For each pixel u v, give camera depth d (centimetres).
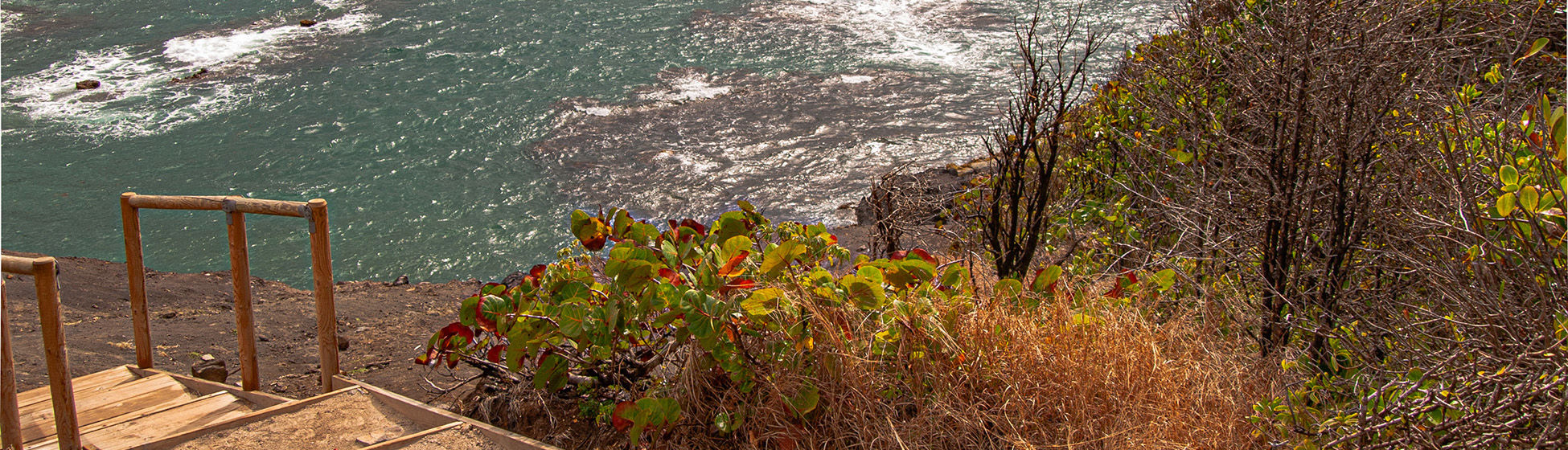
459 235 1644
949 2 3322
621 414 338
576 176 1898
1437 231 357
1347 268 414
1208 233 445
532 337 382
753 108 2314
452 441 384
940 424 336
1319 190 431
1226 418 328
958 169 1139
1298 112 416
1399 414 289
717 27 3086
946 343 353
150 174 1956
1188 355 357
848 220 1560
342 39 2992
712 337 338
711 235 421
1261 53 483
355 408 431
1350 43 419
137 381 517
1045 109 474
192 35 3044
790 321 354
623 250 357
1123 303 392
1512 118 355
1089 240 537
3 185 1880
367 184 1888
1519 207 295
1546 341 274
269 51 2856
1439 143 354
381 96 2439
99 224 1706
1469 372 283
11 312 768
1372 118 398
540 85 2519
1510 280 303
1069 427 321
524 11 3297
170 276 967
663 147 2050
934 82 2481
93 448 408
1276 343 410
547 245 1595
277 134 2177
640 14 3253
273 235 1639
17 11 3350
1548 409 264
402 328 684
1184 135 526
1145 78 631
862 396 336
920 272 374
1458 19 477
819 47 2866
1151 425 321
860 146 2009
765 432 350
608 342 375
